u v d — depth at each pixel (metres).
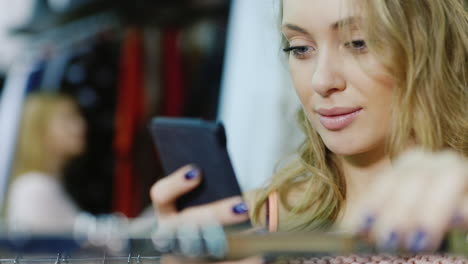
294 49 1.11
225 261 0.67
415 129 1.13
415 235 0.48
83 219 2.89
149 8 3.12
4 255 0.73
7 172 2.94
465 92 1.18
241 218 0.77
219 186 0.87
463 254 0.57
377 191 0.51
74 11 3.25
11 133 3.04
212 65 2.98
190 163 0.90
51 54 3.24
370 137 1.08
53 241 0.67
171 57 3.13
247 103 2.65
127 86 3.13
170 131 0.90
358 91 1.06
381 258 0.80
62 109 2.93
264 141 2.58
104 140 3.17
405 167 0.52
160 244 0.66
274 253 0.66
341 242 0.62
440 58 1.14
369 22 1.04
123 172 3.11
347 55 1.06
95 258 0.77
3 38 3.29
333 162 1.23
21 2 3.32
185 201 0.89
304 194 1.24
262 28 2.67
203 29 3.07
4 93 3.20
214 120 2.92
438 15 1.13
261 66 2.65
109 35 3.21
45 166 2.87
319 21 1.05
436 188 0.49
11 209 2.80
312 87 1.09
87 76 3.21
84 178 3.09
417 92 1.12
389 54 1.05
